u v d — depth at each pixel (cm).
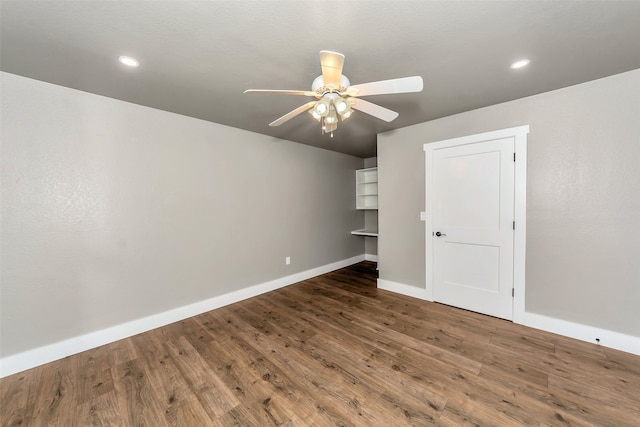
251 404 161
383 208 363
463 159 287
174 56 172
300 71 192
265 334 246
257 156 354
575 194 226
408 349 217
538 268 246
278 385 177
